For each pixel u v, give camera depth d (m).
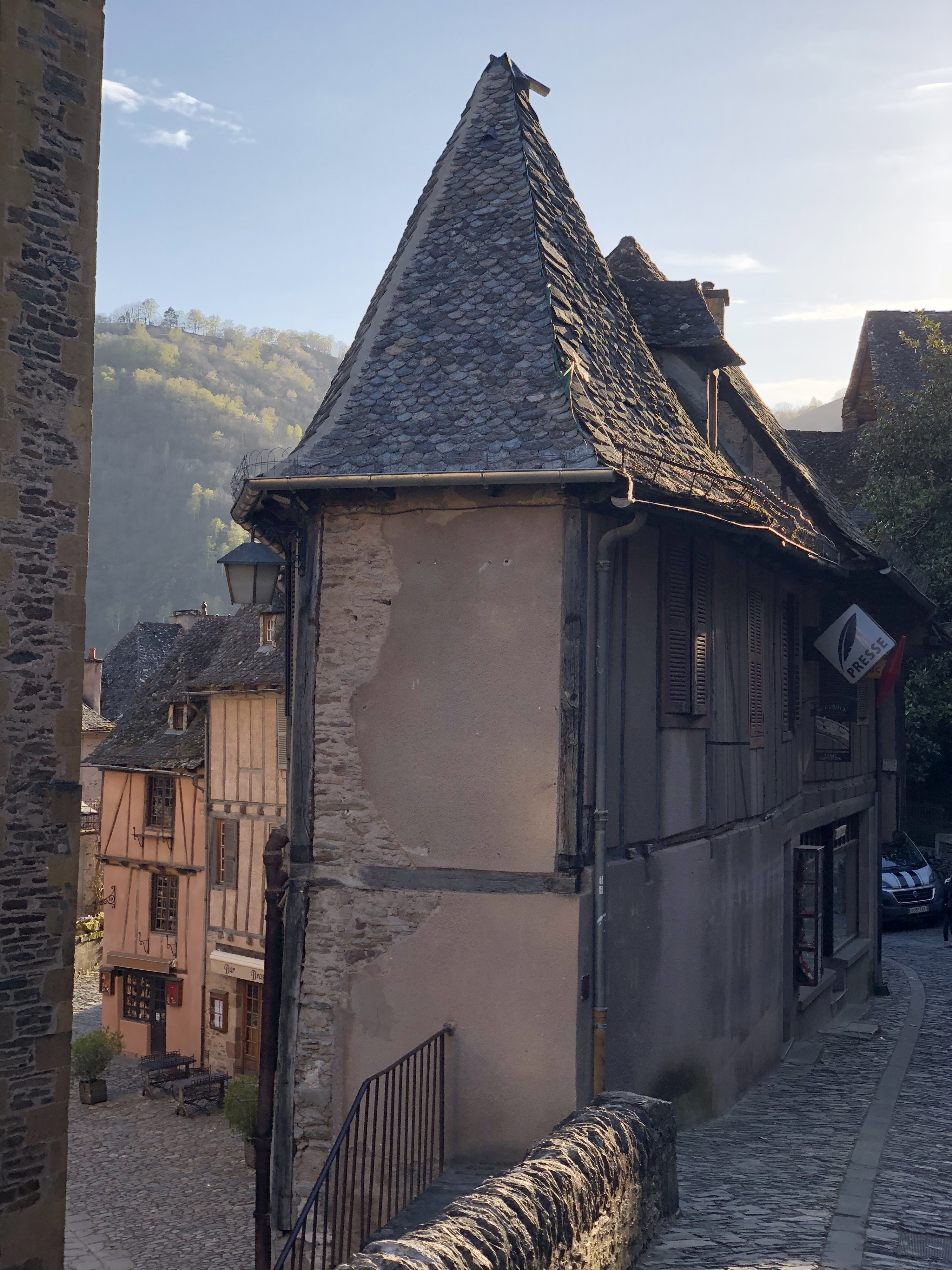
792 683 13.93
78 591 10.64
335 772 8.81
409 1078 8.41
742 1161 8.59
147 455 158.12
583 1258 5.11
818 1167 8.35
